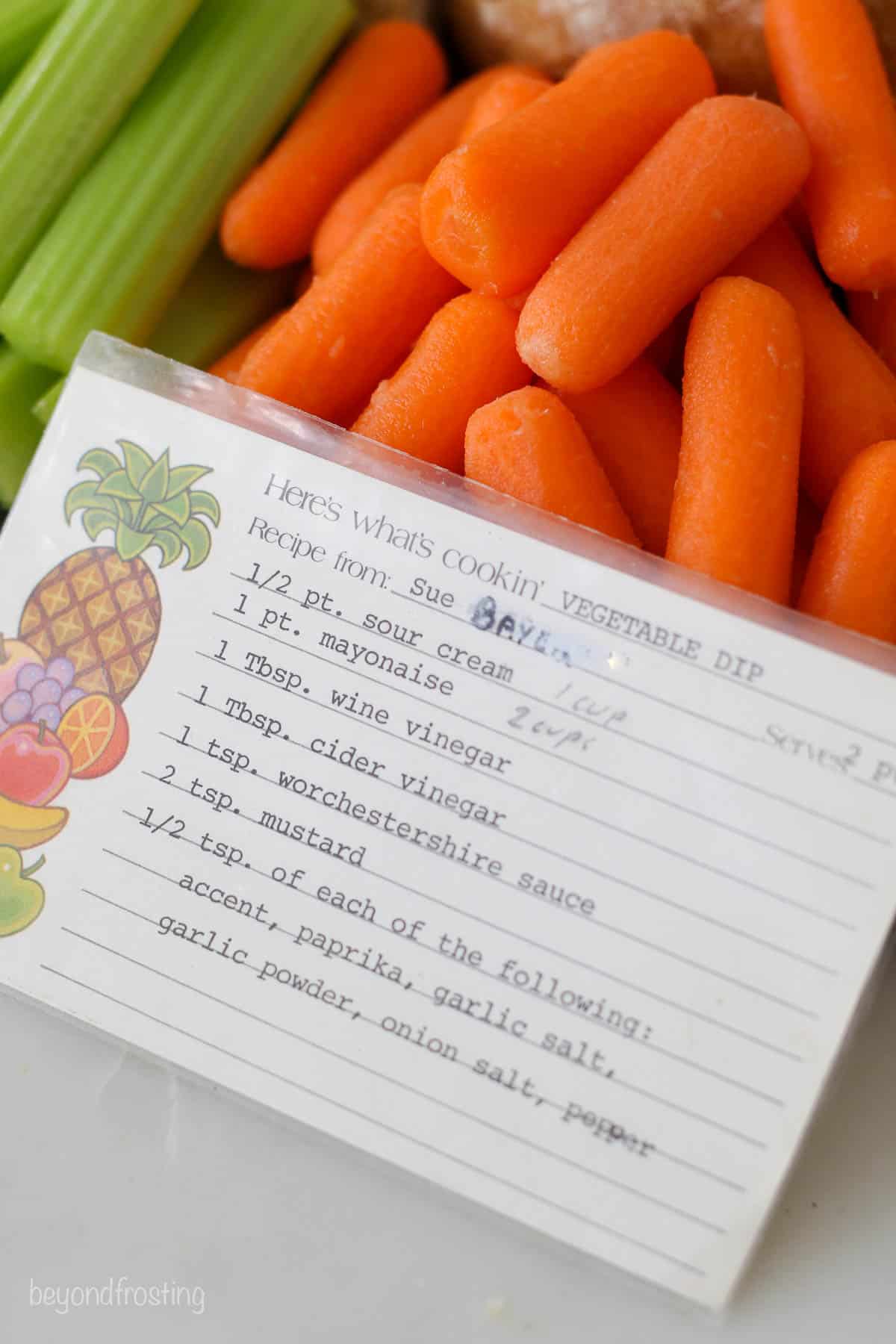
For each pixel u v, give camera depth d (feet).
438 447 0.93
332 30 1.11
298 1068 0.85
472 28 1.15
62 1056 0.89
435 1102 0.84
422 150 1.06
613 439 0.94
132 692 0.88
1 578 0.89
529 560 0.85
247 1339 0.84
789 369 0.90
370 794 0.85
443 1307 0.85
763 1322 0.84
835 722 0.83
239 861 0.86
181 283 1.09
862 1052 0.90
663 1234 0.82
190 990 0.86
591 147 0.92
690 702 0.83
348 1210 0.86
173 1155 0.87
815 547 0.91
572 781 0.84
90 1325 0.84
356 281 0.96
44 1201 0.86
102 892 0.87
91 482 0.89
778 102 1.06
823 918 0.82
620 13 1.06
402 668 0.86
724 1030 0.82
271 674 0.87
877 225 0.93
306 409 0.97
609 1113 0.83
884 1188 0.87
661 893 0.83
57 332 1.04
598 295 0.89
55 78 1.04
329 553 0.87
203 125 1.06
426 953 0.84
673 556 0.88
